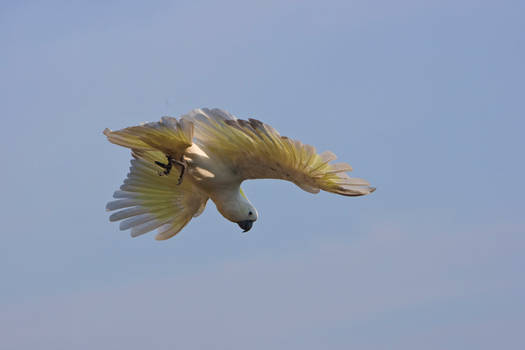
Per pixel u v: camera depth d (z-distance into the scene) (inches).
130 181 650.8
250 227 612.4
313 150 512.4
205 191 604.4
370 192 540.4
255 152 559.2
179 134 553.3
